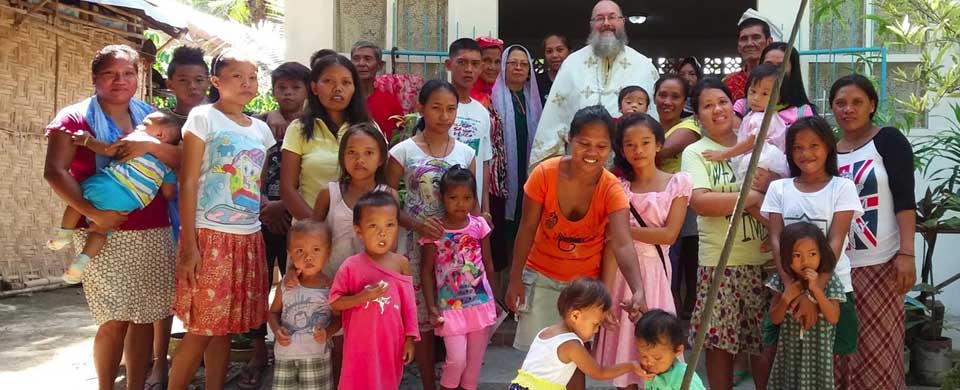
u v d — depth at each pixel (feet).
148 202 12.50
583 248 12.00
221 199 12.14
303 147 13.41
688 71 20.84
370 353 11.62
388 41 20.08
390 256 12.14
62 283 25.79
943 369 14.65
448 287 12.81
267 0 51.42
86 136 12.26
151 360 14.84
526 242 12.00
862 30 18.88
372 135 12.46
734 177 12.89
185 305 12.06
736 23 40.88
